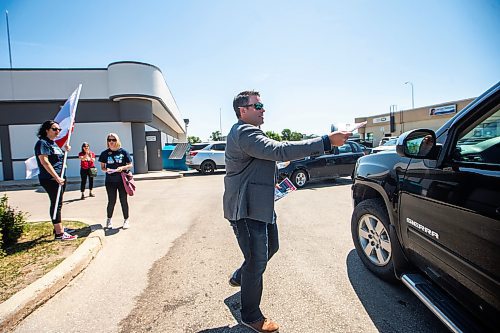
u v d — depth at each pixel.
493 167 1.65
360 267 3.43
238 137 2.15
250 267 2.25
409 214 2.41
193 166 15.73
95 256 3.99
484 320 1.71
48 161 4.21
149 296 2.95
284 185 2.82
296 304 2.71
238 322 2.51
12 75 14.27
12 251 3.91
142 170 15.30
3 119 14.38
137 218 6.10
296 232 4.85
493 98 1.79
